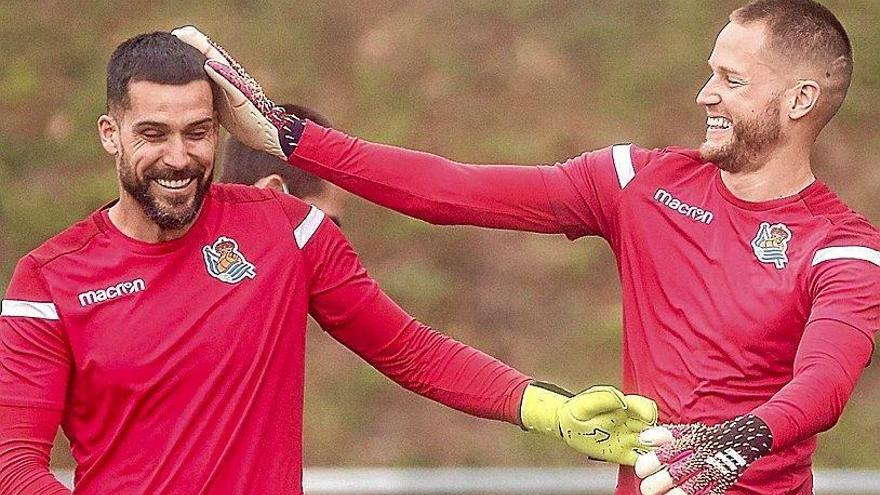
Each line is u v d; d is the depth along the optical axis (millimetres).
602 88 42469
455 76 42656
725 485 10672
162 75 11016
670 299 12477
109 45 43875
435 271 38000
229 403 11344
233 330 11398
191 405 11281
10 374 11227
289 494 11617
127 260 11375
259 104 12188
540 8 45031
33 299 11305
